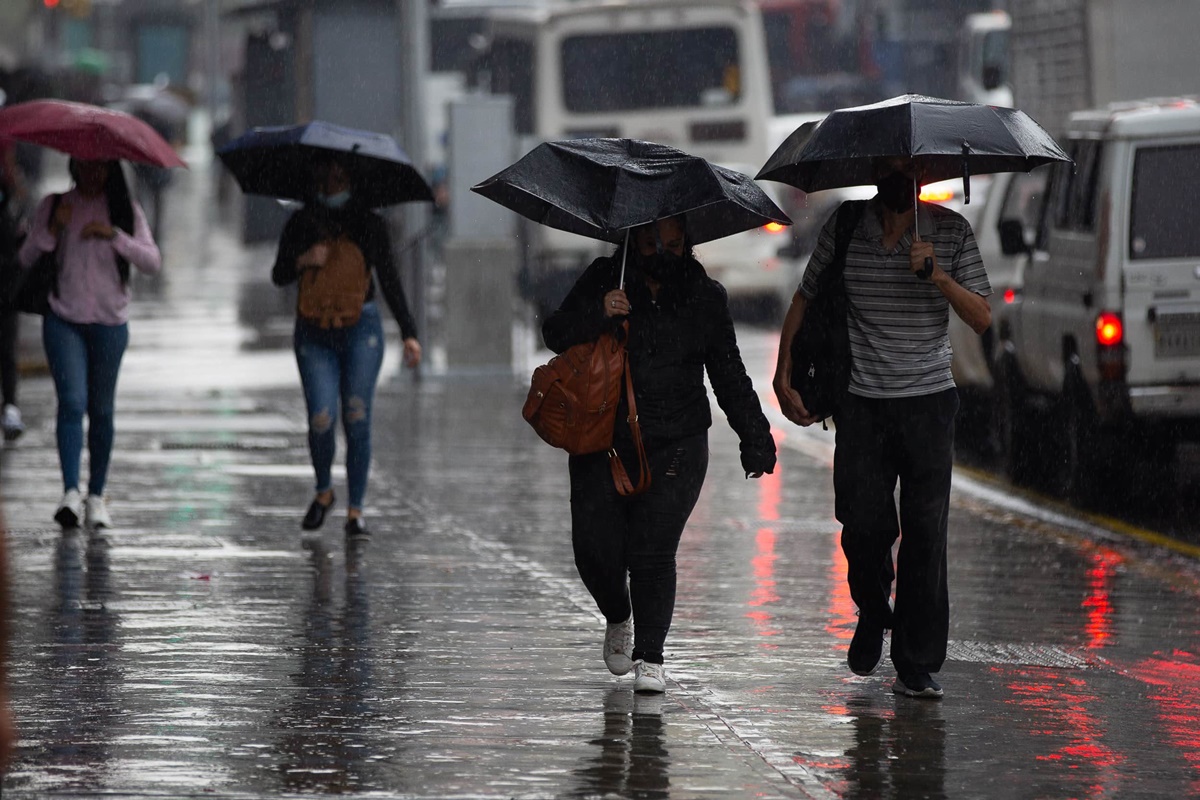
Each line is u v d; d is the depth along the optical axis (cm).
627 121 7931
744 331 7681
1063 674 2114
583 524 1891
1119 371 3462
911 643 1939
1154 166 3484
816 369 1916
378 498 3375
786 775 1633
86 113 2834
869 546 1916
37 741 1697
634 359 1864
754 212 1858
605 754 1686
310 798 1527
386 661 2070
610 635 1962
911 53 13962
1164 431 3531
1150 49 5575
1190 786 1648
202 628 2233
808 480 3744
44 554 2716
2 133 2770
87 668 2006
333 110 6925
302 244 2814
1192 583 2759
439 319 7719
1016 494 3778
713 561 2808
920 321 1884
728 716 1847
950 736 1800
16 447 3969
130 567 2627
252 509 3200
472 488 3519
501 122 5712
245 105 9875
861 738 1780
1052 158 1864
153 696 1883
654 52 7919
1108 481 3616
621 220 1809
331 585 2534
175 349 6412
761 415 1912
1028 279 3878
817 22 13525
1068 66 5944
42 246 2867
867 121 1847
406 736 1739
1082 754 1748
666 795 1559
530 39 8694
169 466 3728
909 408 1875
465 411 4831
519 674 2014
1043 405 3853
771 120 7956
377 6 6881
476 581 2588
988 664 2158
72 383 2897
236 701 1867
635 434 1852
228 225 14025
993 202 4400
